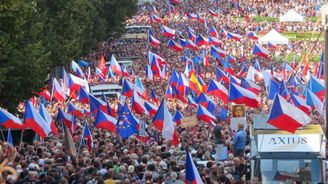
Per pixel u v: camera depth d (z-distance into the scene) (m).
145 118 76.12
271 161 48.34
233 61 139.25
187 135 65.31
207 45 158.62
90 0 155.25
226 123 78.06
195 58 141.25
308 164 48.12
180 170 50.25
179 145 61.00
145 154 55.12
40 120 58.75
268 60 153.00
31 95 80.75
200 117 73.00
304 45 161.00
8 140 59.72
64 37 117.19
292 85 97.25
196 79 94.50
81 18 125.12
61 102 88.38
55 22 116.44
